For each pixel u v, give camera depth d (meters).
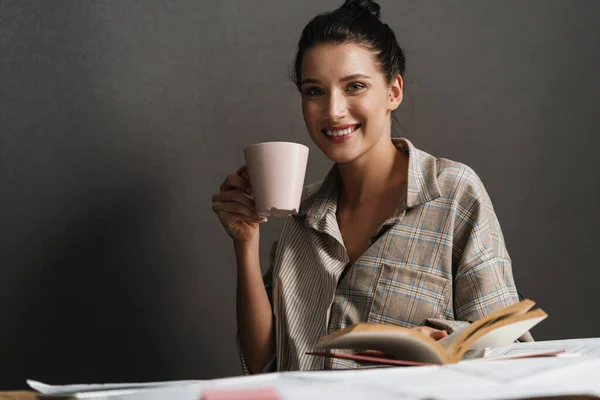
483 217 1.19
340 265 1.25
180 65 1.61
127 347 1.57
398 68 1.29
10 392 0.76
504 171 1.69
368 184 1.30
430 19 1.68
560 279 1.70
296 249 1.33
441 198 1.21
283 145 0.97
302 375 0.61
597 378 0.58
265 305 1.32
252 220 1.21
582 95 1.73
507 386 0.53
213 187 1.62
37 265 1.54
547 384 0.55
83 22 1.58
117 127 1.58
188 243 1.60
